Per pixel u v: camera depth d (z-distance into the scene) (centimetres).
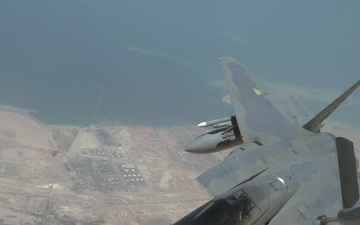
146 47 4888
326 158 1572
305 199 1345
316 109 3931
